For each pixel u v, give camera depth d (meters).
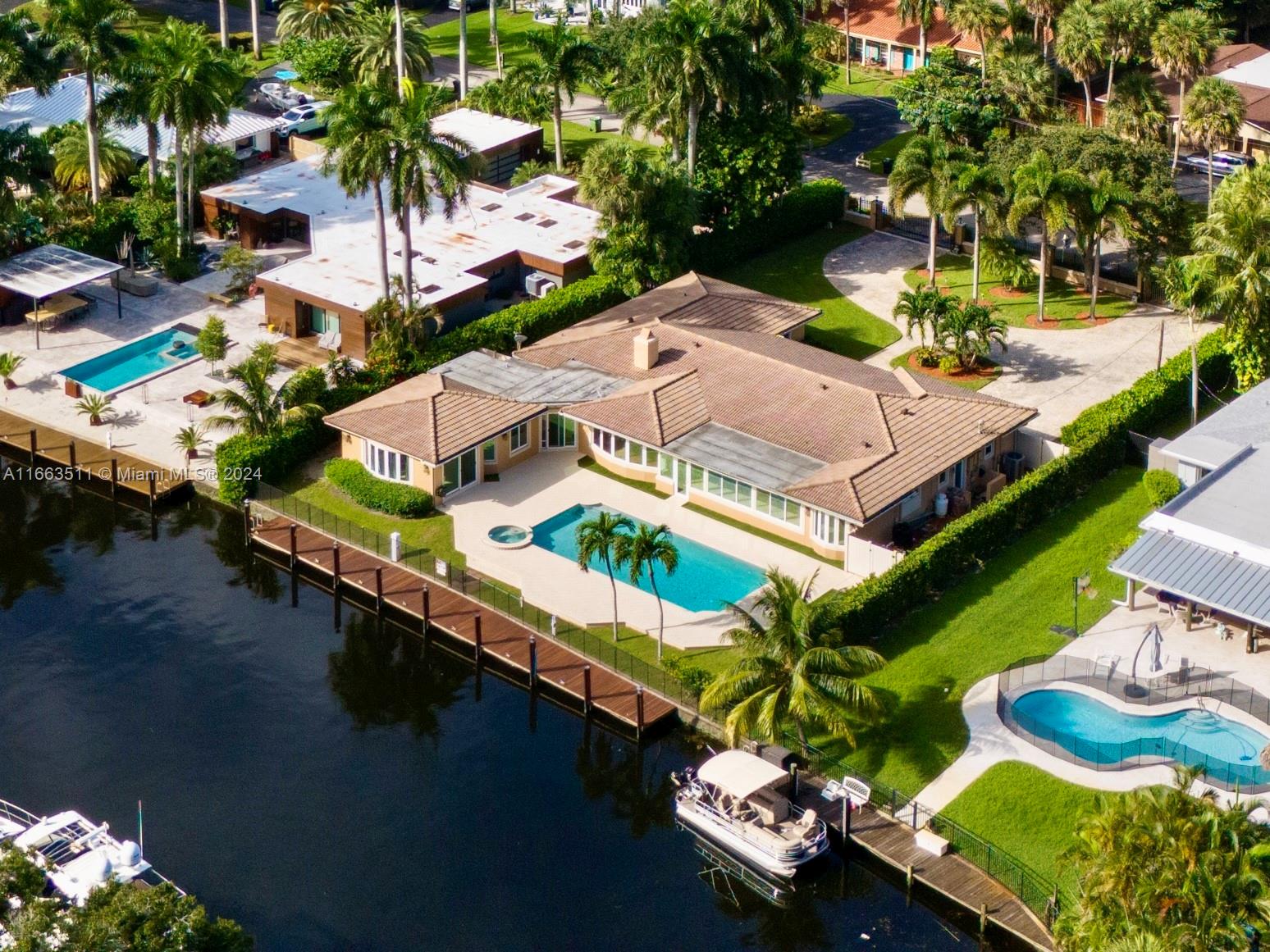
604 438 97.19
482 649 83.75
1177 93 136.88
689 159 118.81
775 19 126.88
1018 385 104.25
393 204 102.62
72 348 108.94
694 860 73.31
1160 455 91.94
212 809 75.38
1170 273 101.94
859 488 88.25
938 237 124.06
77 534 94.50
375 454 94.88
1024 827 72.31
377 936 68.94
